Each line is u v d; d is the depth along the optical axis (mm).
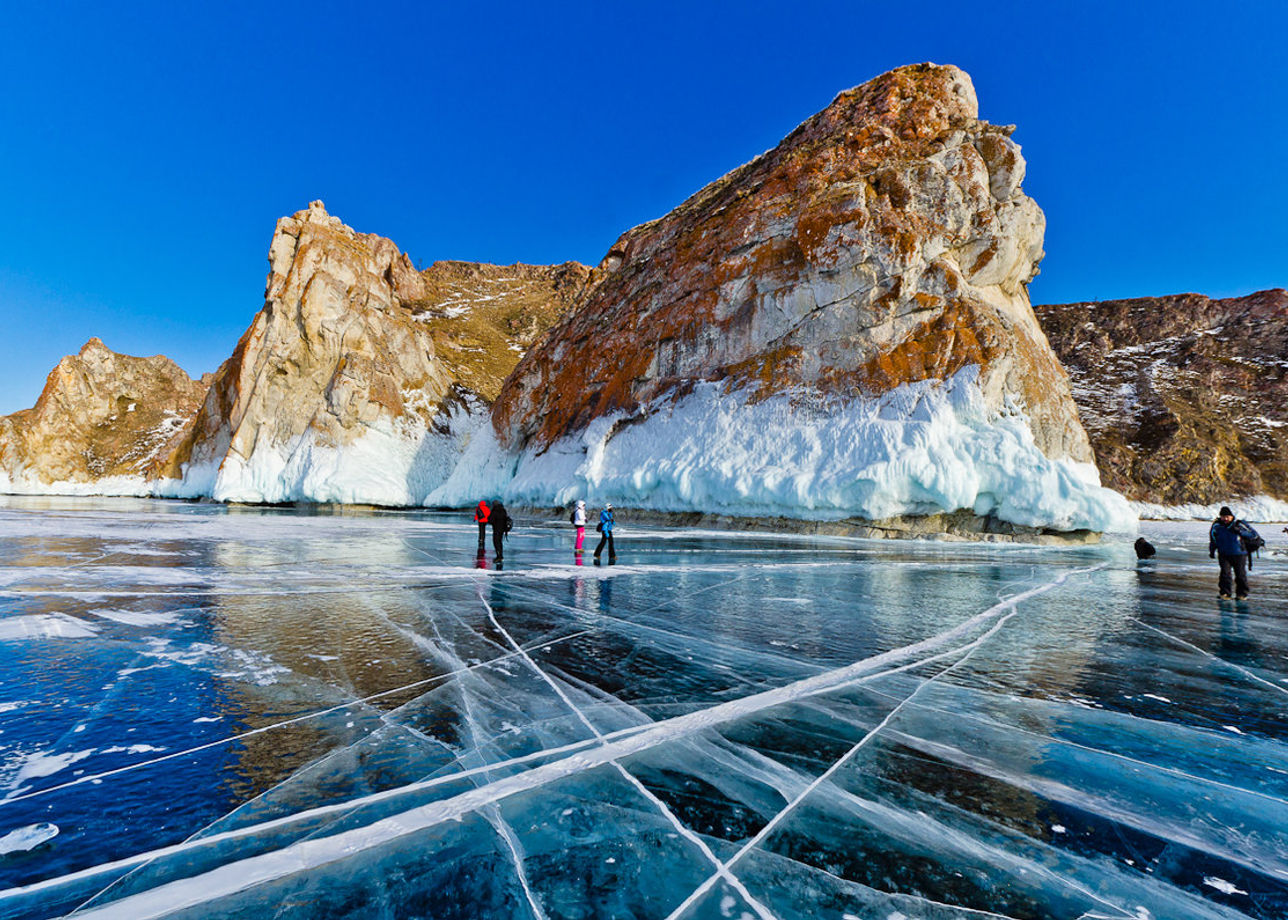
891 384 24344
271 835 2719
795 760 3611
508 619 7438
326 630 6727
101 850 2564
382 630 6758
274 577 10609
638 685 4961
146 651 5785
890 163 29156
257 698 4512
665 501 28000
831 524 22781
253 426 47375
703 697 4688
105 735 3799
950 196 27125
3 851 2533
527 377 42688
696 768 3480
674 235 39625
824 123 34281
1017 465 21172
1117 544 22219
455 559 13766
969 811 3061
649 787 3248
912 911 2283
